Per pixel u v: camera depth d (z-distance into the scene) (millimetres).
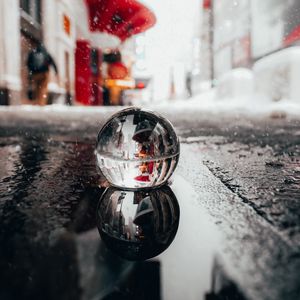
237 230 191
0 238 183
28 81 3072
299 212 220
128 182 266
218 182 304
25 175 345
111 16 3473
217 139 705
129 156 259
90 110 2506
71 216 217
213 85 4961
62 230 194
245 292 127
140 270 147
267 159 437
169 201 245
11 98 2635
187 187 285
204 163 408
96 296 127
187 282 136
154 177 265
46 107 2943
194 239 179
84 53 3760
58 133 852
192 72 6152
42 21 3121
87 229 195
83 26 3607
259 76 2668
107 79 4090
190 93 6457
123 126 263
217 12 4559
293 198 252
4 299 126
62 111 2291
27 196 264
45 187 293
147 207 233
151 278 140
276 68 2346
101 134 272
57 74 3309
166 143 266
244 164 400
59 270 148
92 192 274
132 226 199
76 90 3834
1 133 851
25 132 876
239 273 143
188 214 218
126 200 249
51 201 250
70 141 678
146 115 270
